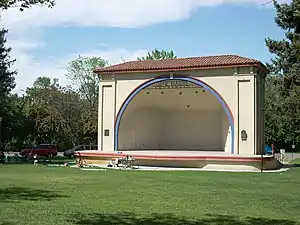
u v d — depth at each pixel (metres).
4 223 9.88
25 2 9.36
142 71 33.62
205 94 37.53
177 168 29.06
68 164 32.91
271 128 60.47
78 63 60.38
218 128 39.59
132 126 37.53
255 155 28.92
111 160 31.73
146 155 30.23
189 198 14.73
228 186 18.70
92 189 17.03
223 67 31.09
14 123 49.88
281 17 35.97
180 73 32.66
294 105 37.25
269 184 19.61
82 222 10.20
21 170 26.83
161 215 11.33
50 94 55.31
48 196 14.80
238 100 30.86
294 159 43.72
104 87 35.25
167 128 41.47
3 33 45.88
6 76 45.84
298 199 14.75
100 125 35.22
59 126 53.94
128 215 11.25
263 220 10.84
